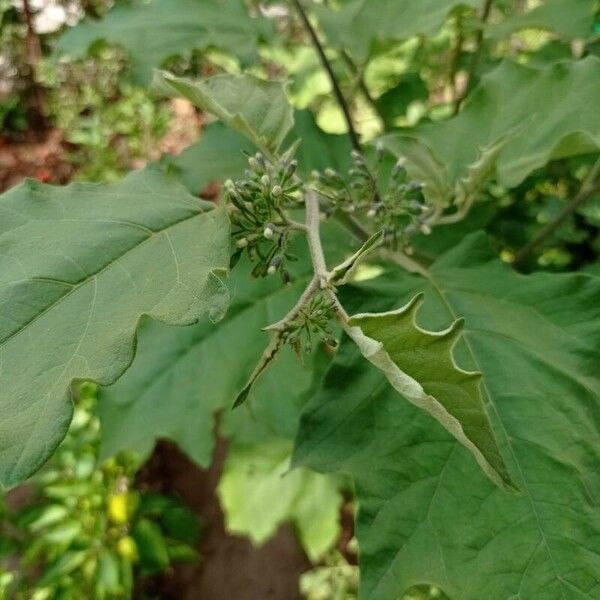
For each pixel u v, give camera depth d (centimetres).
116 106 122
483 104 31
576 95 29
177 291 17
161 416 33
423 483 21
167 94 25
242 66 41
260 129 24
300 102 58
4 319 17
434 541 21
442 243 36
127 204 20
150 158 119
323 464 22
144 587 81
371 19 37
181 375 34
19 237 19
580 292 26
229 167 36
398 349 16
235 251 21
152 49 41
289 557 78
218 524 84
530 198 47
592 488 21
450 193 29
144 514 79
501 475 17
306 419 23
